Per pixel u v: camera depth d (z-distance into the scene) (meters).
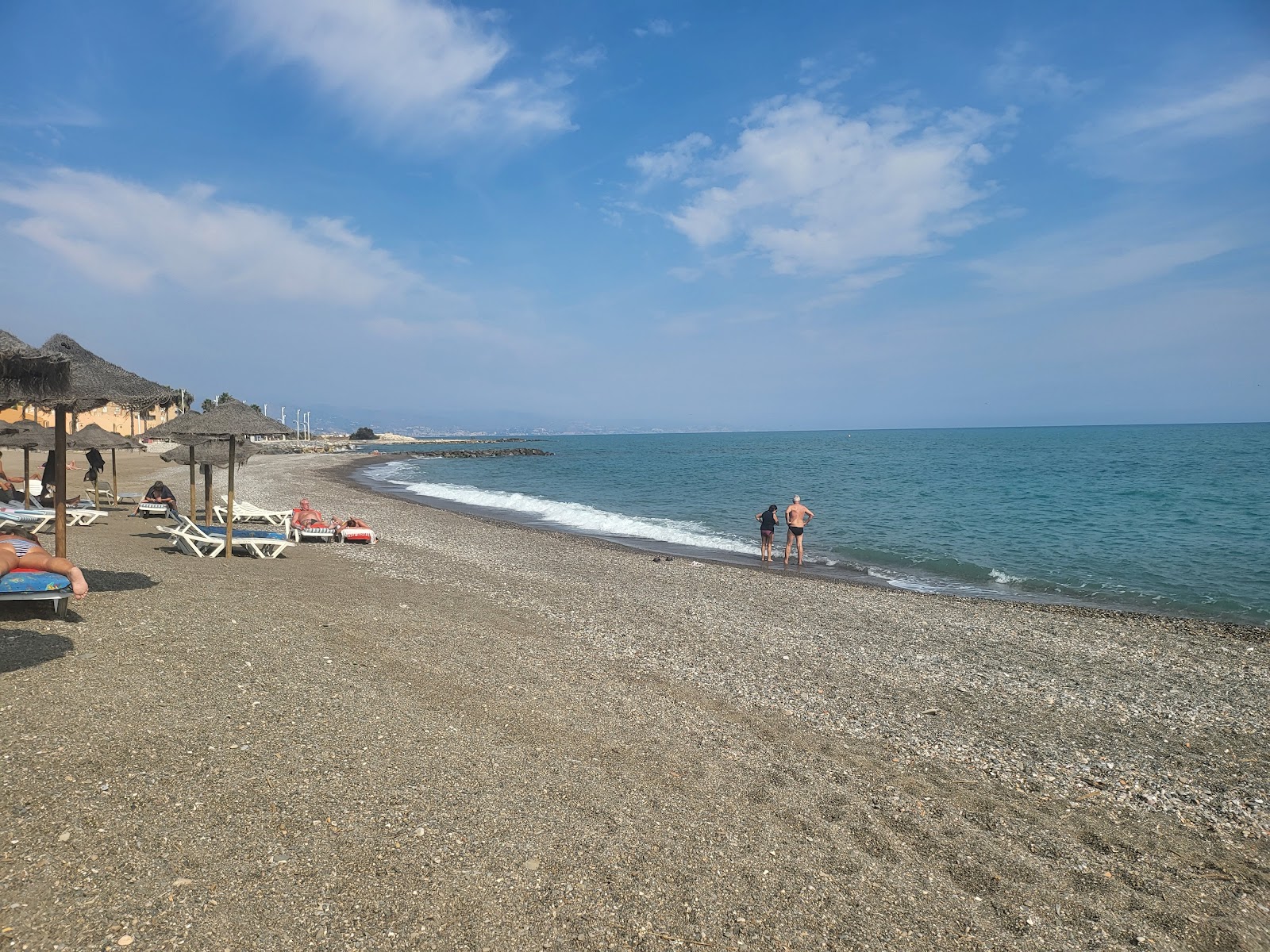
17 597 6.71
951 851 4.64
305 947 3.18
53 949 2.96
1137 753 6.68
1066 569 17.19
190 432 10.99
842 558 18.62
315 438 146.75
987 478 45.72
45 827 3.72
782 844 4.54
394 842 4.06
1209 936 3.93
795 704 7.45
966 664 9.36
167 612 7.87
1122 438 129.00
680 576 15.06
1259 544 20.58
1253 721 7.59
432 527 22.31
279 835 3.96
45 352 6.23
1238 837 5.16
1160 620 12.13
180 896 3.38
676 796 5.05
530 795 4.81
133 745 4.69
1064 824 5.18
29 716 4.89
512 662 7.95
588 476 54.56
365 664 7.07
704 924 3.68
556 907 3.68
